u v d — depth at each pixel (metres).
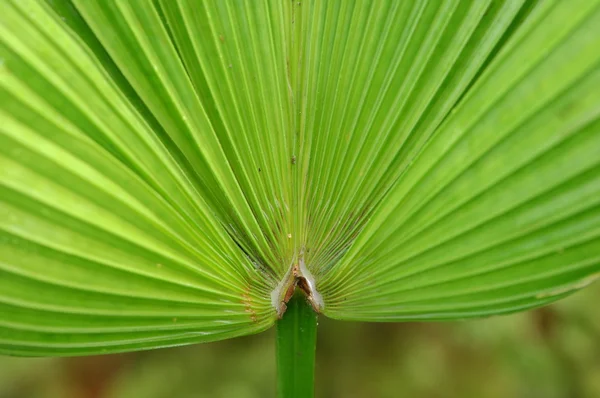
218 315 0.30
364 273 0.30
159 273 0.29
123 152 0.29
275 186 0.30
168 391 0.56
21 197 0.28
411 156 0.30
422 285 0.30
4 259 0.28
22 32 0.28
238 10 0.29
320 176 0.30
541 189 0.29
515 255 0.29
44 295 0.29
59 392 0.56
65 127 0.28
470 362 0.58
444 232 0.30
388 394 0.58
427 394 0.57
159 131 0.29
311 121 0.30
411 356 0.59
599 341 0.57
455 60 0.29
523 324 0.57
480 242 0.29
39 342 0.29
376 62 0.30
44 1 0.28
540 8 0.28
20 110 0.28
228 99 0.30
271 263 0.30
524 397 0.57
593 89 0.28
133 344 0.30
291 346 0.31
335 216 0.30
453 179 0.29
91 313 0.29
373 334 0.61
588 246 0.29
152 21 0.29
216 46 0.29
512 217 0.29
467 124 0.29
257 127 0.30
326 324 0.61
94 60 0.28
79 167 0.28
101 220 0.29
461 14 0.29
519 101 0.28
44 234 0.28
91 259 0.29
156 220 0.29
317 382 0.59
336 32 0.30
